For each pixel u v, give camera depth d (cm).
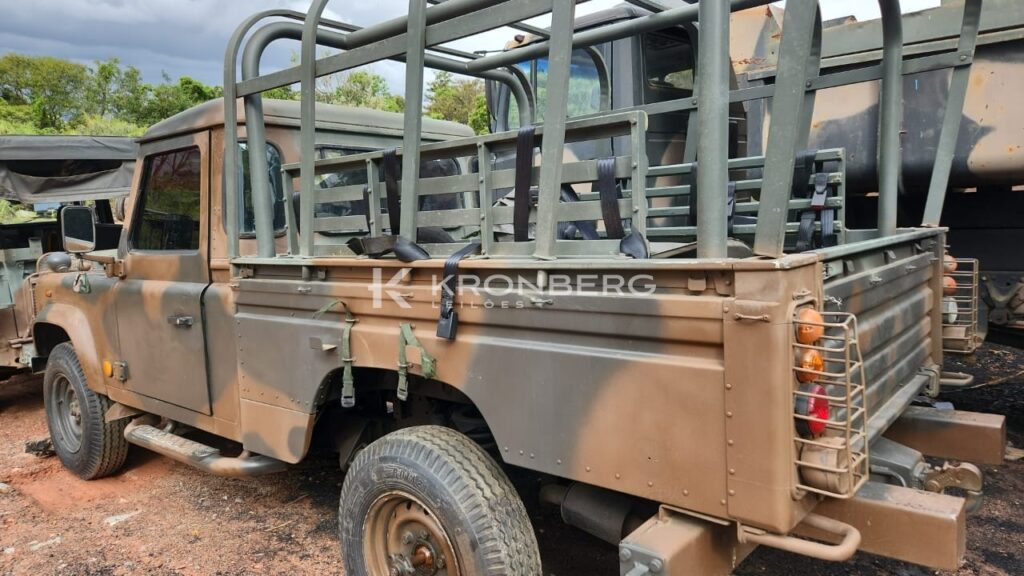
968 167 402
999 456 276
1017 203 416
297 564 341
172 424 399
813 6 179
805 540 183
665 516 196
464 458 240
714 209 186
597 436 205
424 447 244
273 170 358
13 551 365
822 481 175
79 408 451
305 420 293
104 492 444
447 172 414
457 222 250
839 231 295
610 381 201
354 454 335
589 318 205
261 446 314
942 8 403
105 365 421
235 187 325
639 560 183
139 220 399
